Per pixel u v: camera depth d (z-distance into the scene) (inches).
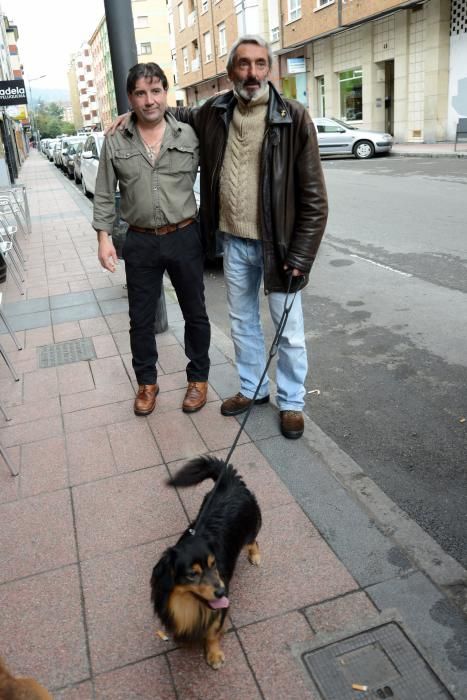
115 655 88.7
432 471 136.3
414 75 908.6
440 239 343.3
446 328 218.8
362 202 474.9
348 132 856.3
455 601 94.0
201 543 80.5
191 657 87.7
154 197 142.3
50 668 87.0
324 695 81.0
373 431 154.8
